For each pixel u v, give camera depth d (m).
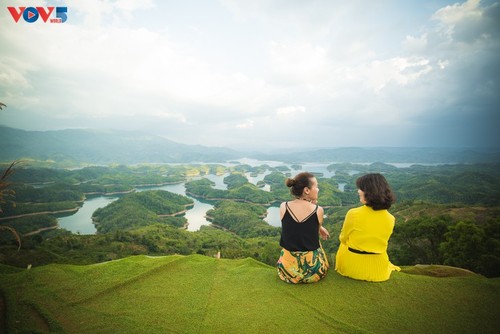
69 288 4.20
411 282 4.06
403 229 23.50
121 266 5.02
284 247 4.12
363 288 3.93
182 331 3.16
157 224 97.00
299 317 3.36
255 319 3.36
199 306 3.70
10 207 117.88
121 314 3.53
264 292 4.02
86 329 3.20
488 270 16.20
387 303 3.56
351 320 3.24
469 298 3.63
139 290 4.19
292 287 4.07
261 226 106.12
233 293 4.06
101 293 4.04
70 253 57.97
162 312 3.57
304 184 3.91
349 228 4.04
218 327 3.22
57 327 3.22
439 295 3.71
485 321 3.16
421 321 3.18
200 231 98.44
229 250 62.59
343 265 4.24
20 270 5.26
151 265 5.06
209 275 4.73
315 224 3.96
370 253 3.96
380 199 3.65
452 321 3.17
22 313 3.53
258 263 5.54
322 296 3.78
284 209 4.04
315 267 4.02
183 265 5.16
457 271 4.82
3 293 4.00
